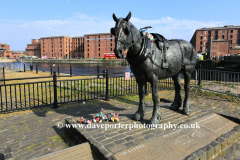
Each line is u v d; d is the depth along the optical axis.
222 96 7.62
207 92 8.54
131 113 4.62
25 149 3.35
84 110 5.75
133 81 12.75
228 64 19.62
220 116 4.57
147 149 2.88
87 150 2.93
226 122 4.32
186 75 4.48
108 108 5.94
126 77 7.89
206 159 2.97
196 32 63.62
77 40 97.69
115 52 2.93
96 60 71.38
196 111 4.79
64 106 6.23
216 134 3.71
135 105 6.33
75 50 99.00
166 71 4.00
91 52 84.69
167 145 3.06
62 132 4.11
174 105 4.84
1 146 3.44
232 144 3.61
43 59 84.88
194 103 6.59
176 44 4.20
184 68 4.41
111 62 68.38
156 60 3.61
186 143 3.21
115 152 2.71
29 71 23.08
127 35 3.08
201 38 62.88
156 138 3.19
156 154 2.81
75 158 2.74
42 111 5.66
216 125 4.06
